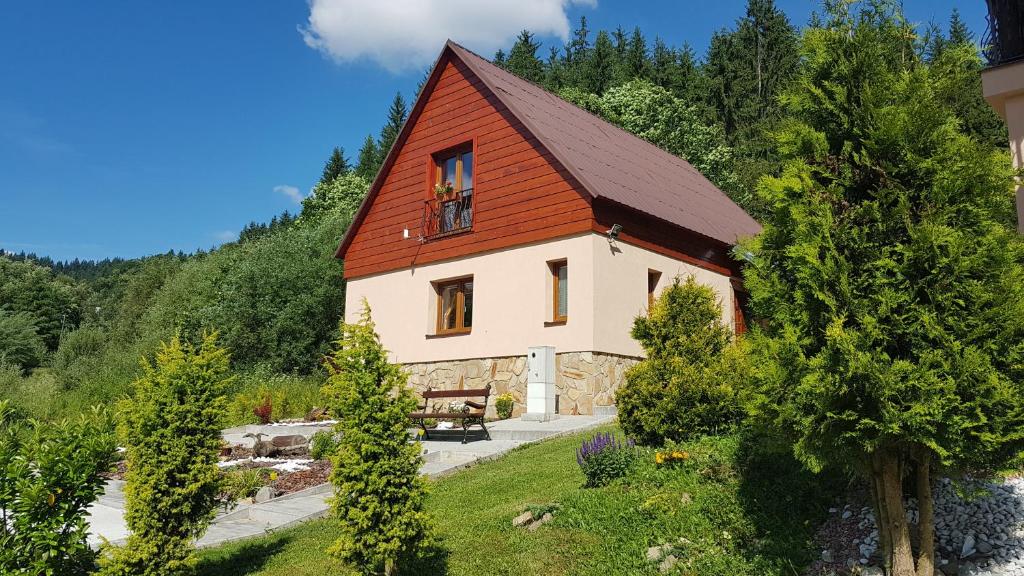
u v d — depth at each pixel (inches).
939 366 165.8
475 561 240.4
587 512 263.3
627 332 598.5
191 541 244.1
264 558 276.4
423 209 712.4
